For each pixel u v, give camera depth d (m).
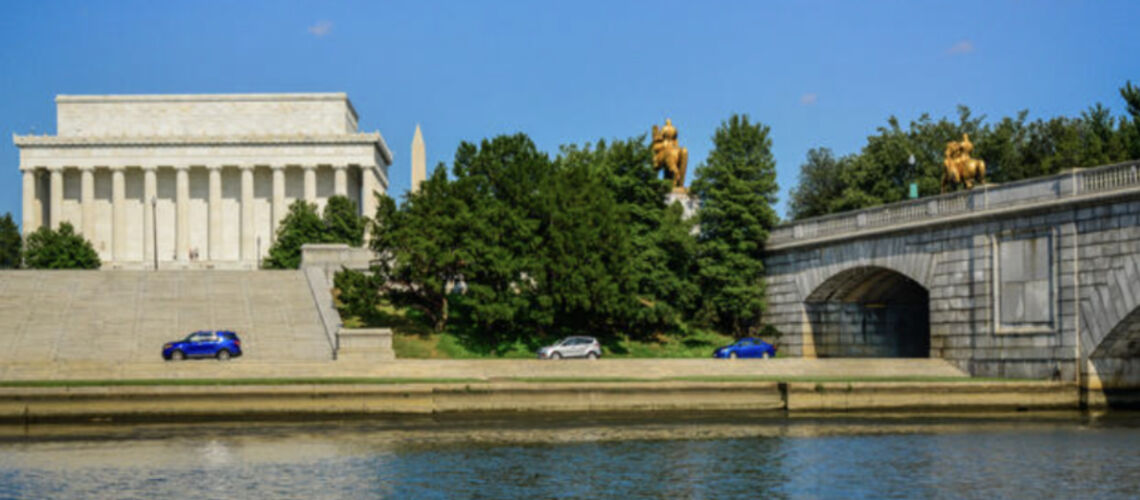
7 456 41.19
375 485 35.66
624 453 42.12
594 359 67.25
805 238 82.19
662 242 86.00
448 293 85.56
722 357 78.75
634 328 84.56
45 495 34.03
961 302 68.12
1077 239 60.56
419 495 34.19
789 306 83.81
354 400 53.22
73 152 165.50
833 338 82.94
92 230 165.00
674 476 37.25
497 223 80.81
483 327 80.75
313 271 89.00
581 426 50.53
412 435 47.22
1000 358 65.12
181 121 171.38
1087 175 60.06
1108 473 37.22
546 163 86.19
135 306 79.12
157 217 169.12
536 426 50.47
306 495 34.16
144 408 51.44
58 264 130.75
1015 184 64.69
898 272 74.69
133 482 36.16
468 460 40.44
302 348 71.81
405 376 61.44
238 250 170.12
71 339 71.25
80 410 50.91
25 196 164.12
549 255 79.50
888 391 57.28
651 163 87.50
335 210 132.50
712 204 87.31
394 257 80.38
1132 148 97.50
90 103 170.25
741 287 85.19
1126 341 59.56
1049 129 127.50
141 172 170.00
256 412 52.22
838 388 56.81
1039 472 37.53
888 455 41.44
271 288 86.12
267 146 166.38
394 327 80.12
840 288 81.38
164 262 162.88
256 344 72.12
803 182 139.12
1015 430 49.28
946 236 69.38
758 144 88.19
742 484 35.75
